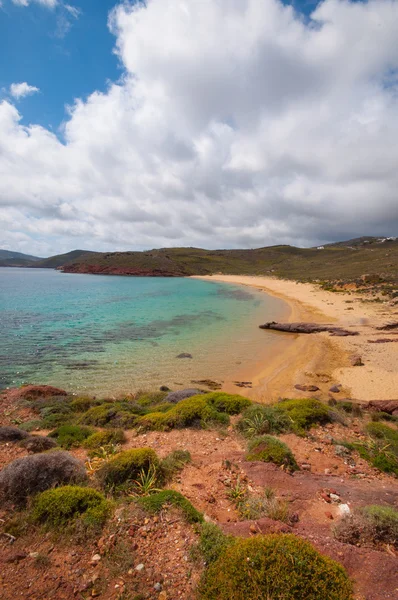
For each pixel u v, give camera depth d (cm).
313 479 598
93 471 595
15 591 317
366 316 3391
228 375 1731
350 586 293
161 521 424
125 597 312
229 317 3594
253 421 880
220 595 291
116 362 1941
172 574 339
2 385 1552
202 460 680
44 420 1035
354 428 932
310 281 7838
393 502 509
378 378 1645
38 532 399
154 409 1100
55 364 1891
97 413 1021
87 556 364
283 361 1984
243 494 532
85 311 3934
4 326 2973
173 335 2686
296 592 281
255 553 314
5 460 677
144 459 582
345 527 408
